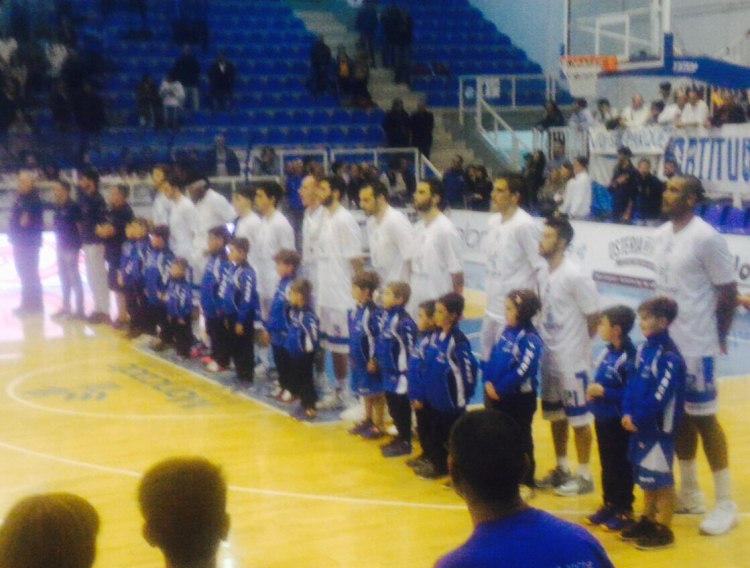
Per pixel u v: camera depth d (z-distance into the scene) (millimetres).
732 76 15477
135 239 11117
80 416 8250
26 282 13195
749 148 14273
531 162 17141
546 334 6137
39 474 6781
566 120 21266
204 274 9539
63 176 16141
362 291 7293
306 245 9023
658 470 5238
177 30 20906
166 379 9523
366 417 7586
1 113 17984
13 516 1915
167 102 19203
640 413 5141
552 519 2463
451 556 2396
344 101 21484
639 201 15000
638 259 13836
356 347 7328
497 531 2404
